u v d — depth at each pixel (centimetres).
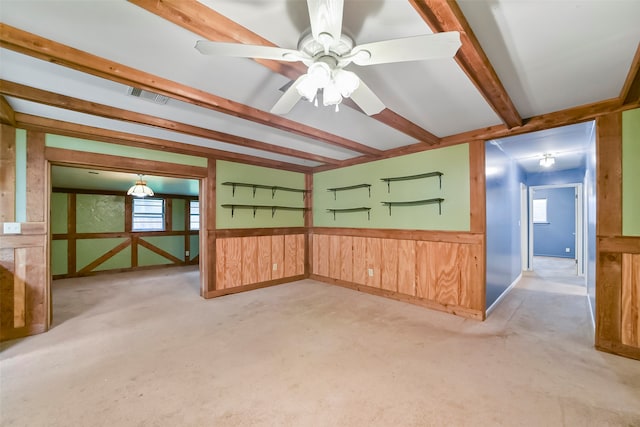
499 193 400
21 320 279
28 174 287
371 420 162
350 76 142
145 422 161
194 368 218
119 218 655
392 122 277
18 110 264
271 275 491
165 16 131
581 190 578
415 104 252
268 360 230
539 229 817
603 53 176
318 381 200
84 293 446
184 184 587
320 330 291
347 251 479
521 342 261
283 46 167
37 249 289
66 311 356
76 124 296
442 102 248
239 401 179
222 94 228
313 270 541
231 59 179
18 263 280
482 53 171
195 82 208
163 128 290
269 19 144
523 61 185
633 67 187
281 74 183
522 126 289
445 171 357
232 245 443
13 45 152
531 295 423
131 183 566
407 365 221
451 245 348
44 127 284
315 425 159
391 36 158
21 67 188
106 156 334
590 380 199
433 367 218
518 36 159
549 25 150
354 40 158
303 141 373
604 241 246
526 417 163
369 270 441
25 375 208
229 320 321
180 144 372
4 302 273
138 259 676
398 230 404
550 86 221
